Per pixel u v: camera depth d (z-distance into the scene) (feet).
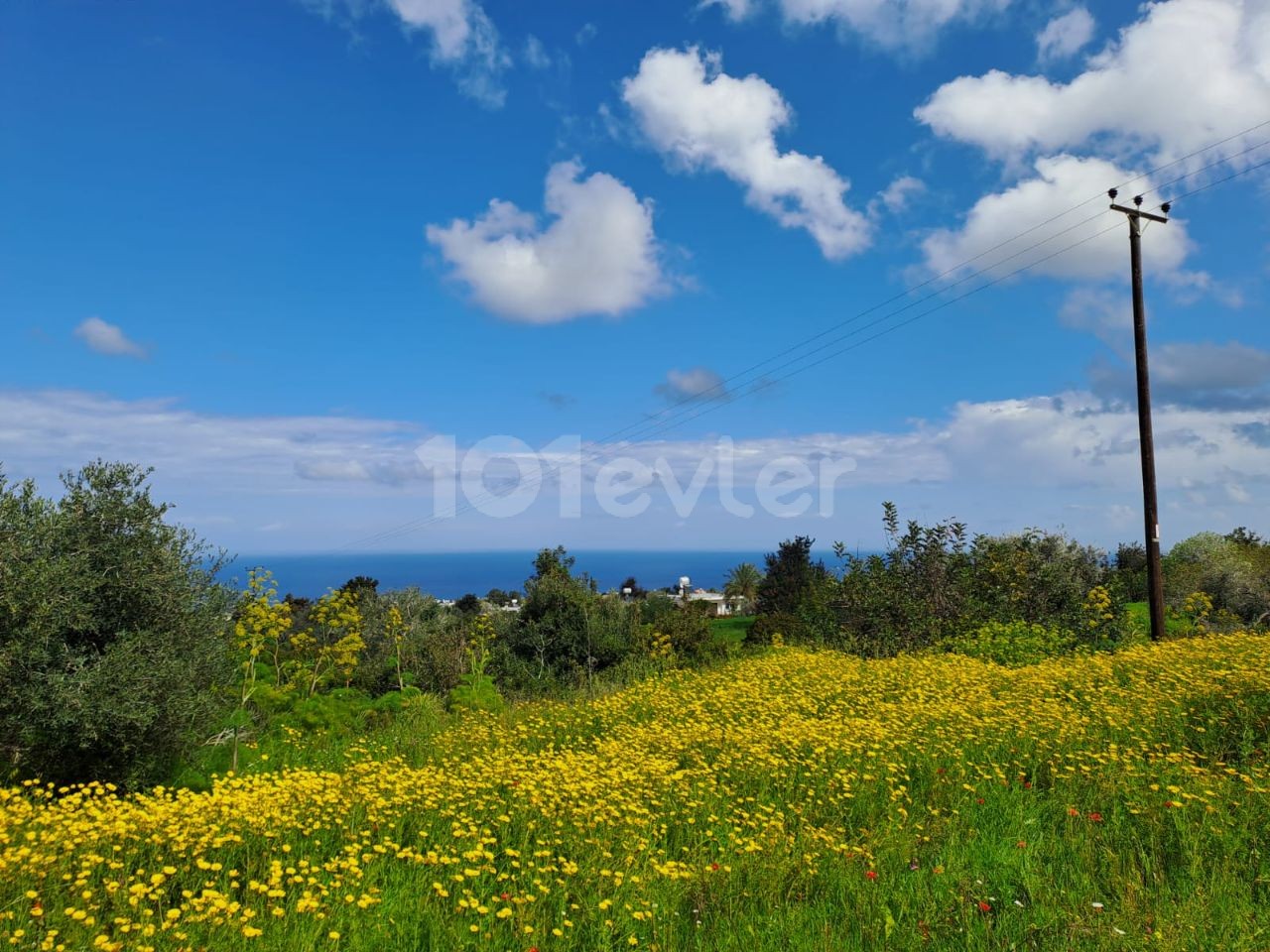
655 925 17.08
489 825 22.07
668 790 24.82
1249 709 29.14
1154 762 25.70
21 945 14.74
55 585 27.73
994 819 22.77
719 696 40.06
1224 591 82.12
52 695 26.91
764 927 17.48
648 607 82.89
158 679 29.37
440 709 47.91
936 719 31.55
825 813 24.36
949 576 62.18
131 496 31.55
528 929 16.42
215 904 15.52
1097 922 16.48
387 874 19.17
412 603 85.76
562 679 65.92
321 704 43.24
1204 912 16.56
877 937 16.60
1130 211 57.67
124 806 21.95
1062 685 37.96
